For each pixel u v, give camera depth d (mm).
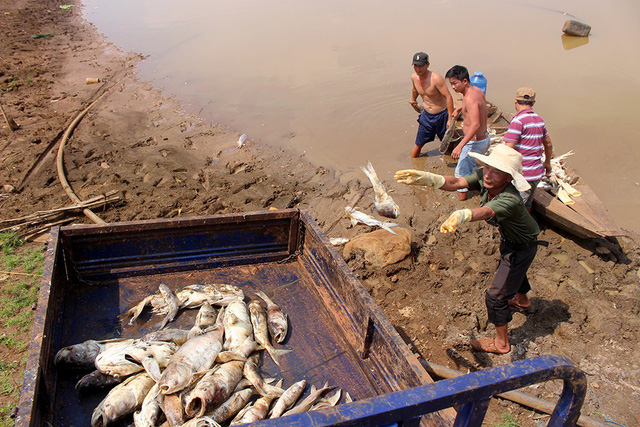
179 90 11773
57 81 12430
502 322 4828
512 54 13734
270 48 14602
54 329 3664
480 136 7094
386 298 5781
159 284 4531
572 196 6832
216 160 8797
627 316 5496
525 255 4453
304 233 4844
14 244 6512
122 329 4027
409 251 6246
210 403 3178
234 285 4602
